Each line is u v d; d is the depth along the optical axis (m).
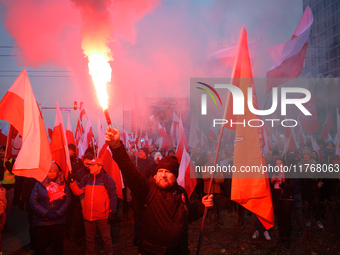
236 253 5.34
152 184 2.48
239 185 3.38
